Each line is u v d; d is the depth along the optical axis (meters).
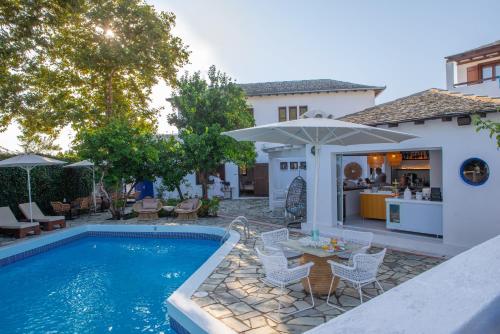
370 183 17.16
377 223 12.91
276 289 6.88
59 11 14.91
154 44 18.94
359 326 0.96
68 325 6.72
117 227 14.64
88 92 21.03
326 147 12.05
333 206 12.03
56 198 18.48
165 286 8.80
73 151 20.22
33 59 15.16
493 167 8.37
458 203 8.98
